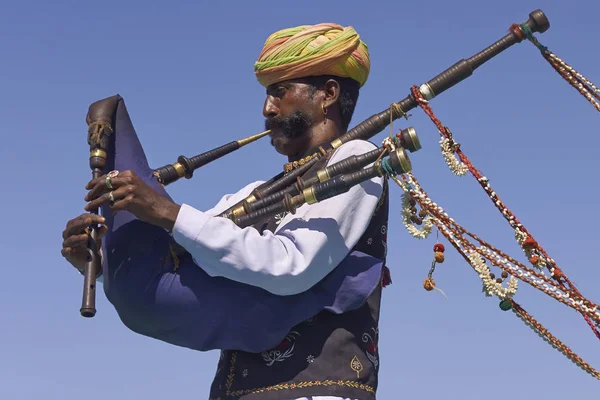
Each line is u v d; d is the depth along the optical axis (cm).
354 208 349
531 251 357
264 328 336
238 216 354
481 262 356
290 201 344
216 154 399
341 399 335
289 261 329
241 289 336
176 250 339
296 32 389
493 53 384
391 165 334
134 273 339
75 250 347
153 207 324
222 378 352
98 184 327
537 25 383
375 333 361
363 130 378
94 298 328
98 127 351
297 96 391
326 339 342
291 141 393
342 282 346
